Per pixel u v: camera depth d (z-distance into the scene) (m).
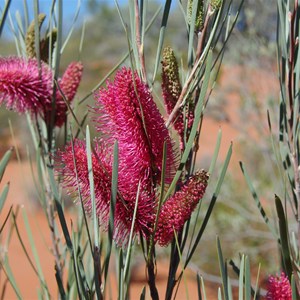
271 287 0.30
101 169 0.28
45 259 1.85
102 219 0.28
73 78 0.42
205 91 0.27
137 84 0.27
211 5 0.29
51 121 0.41
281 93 0.32
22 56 0.43
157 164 0.28
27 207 2.39
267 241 1.41
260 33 1.32
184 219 0.28
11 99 0.40
